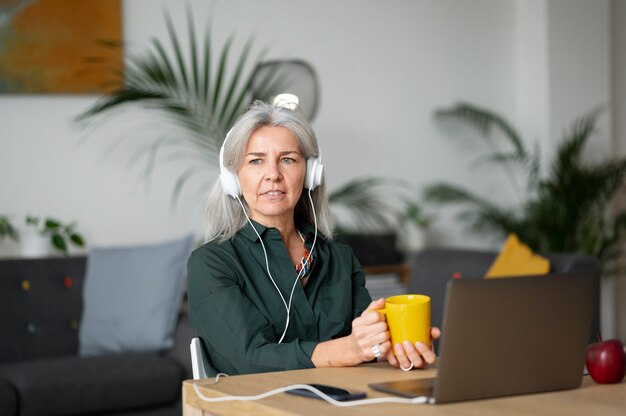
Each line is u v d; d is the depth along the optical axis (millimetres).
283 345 1721
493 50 5793
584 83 5785
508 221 5492
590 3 5805
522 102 5855
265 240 1949
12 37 4320
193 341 1813
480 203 5531
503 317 1381
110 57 4520
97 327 3713
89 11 4473
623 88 6137
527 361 1413
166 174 4684
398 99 5441
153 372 3316
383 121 5387
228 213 1971
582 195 5305
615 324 6121
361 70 5312
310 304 1959
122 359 3381
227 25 4887
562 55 5723
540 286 1419
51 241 4246
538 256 3287
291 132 1938
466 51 5691
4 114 4324
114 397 3236
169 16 4715
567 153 5344
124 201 4582
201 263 1866
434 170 5582
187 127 4434
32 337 3729
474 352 1356
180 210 4719
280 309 1903
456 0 5656
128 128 4594
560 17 5715
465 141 5703
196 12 4793
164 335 3695
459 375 1344
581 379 1482
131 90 4203
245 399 1371
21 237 4340
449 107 5625
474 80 5723
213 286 1819
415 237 5297
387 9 5410
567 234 5375
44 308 3777
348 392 1383
